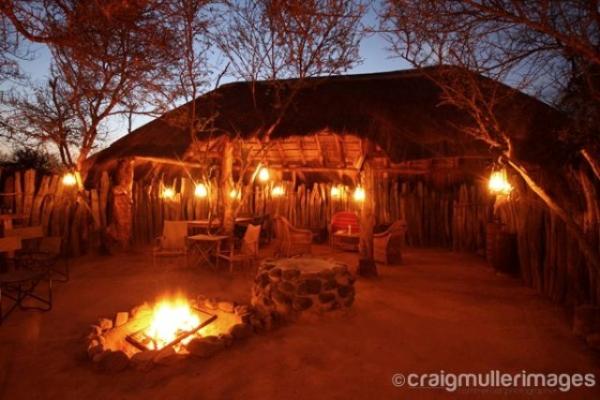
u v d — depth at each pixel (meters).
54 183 8.77
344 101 9.48
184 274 7.62
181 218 12.21
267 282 5.21
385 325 4.91
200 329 4.80
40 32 3.15
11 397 3.17
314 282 5.00
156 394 3.25
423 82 10.41
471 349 4.22
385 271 8.23
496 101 4.88
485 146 7.71
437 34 4.32
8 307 5.42
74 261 8.73
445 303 5.88
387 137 8.09
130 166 10.05
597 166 4.14
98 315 5.14
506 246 7.75
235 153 10.51
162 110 8.39
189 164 11.14
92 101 8.61
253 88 8.66
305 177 13.73
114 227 9.80
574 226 4.07
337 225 11.28
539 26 3.05
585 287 5.30
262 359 3.91
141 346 4.18
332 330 4.71
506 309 5.59
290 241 9.09
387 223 10.70
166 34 3.86
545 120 5.95
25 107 8.96
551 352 4.14
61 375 3.52
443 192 11.82
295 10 5.48
